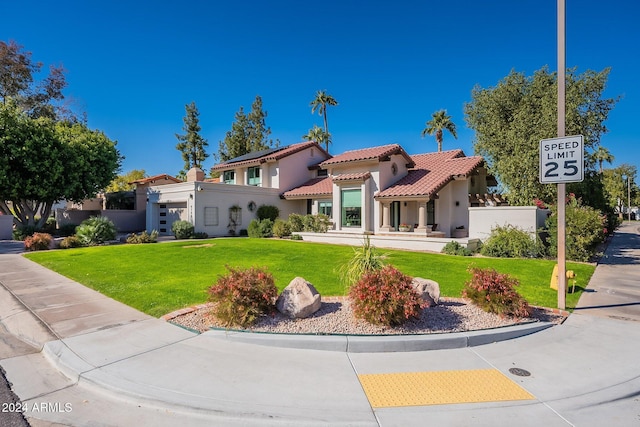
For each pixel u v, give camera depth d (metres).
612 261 14.26
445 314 6.36
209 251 15.24
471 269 7.02
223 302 5.93
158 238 23.47
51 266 12.56
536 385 4.23
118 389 4.04
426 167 23.47
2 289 9.05
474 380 4.34
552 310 7.05
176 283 9.19
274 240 20.36
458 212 20.94
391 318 5.70
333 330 5.61
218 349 5.16
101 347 5.21
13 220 26.59
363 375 4.44
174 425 3.50
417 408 3.74
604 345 5.45
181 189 24.36
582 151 6.82
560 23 7.04
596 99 20.00
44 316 6.73
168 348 5.18
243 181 30.45
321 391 4.04
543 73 21.11
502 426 3.46
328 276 9.84
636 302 7.82
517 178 19.66
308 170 29.69
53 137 23.84
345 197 22.53
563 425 3.50
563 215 7.17
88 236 19.28
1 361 4.99
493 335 5.56
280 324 5.83
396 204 21.45
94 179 26.64
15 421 3.55
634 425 3.52
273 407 3.71
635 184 76.31
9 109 22.80
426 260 13.00
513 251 14.36
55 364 4.84
